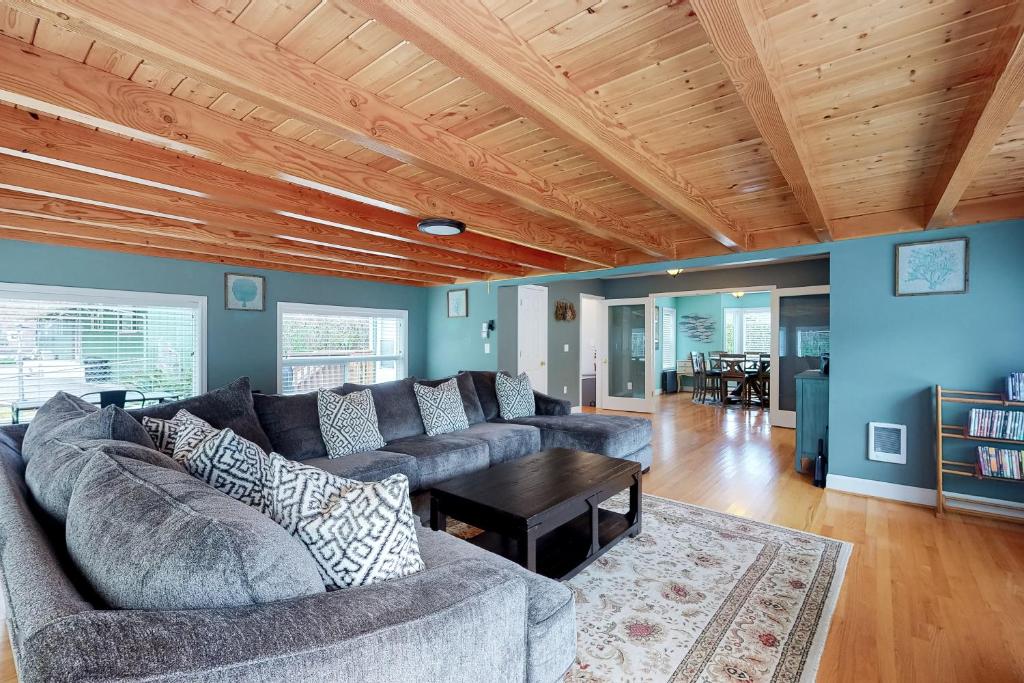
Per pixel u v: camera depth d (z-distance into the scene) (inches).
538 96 64.1
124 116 70.2
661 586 92.1
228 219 124.6
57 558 39.4
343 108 70.3
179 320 187.9
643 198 126.8
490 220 137.8
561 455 123.0
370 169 106.3
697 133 88.0
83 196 101.7
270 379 212.8
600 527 109.4
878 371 142.6
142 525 37.0
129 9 49.3
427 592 42.4
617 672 68.7
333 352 239.9
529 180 107.5
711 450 203.6
